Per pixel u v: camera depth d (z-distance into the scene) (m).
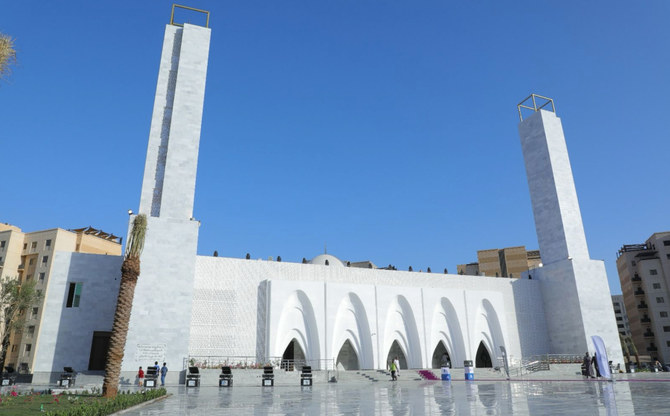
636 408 13.29
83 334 39.69
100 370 39.97
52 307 39.66
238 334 43.25
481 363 56.75
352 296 48.47
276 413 14.12
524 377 41.97
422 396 19.95
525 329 55.56
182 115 44.06
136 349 36.97
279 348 44.28
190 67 45.66
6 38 12.73
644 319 85.38
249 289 45.06
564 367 47.62
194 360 39.03
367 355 47.25
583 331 52.22
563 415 11.88
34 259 77.00
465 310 52.41
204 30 47.41
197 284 43.06
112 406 14.80
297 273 47.91
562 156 58.75
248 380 35.56
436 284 54.00
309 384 33.84
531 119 60.69
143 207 41.50
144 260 38.97
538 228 58.91
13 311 58.41
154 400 19.47
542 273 58.03
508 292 56.41
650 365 55.19
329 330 46.03
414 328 49.88
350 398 19.86
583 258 55.41
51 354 38.66
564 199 56.84
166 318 38.28
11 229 77.81
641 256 87.94
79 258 41.25
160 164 43.25
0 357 56.25
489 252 97.12
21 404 17.00
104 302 40.78
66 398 19.81
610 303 54.47
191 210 42.03
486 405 15.12
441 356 55.09
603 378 34.34
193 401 19.25
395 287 50.22
